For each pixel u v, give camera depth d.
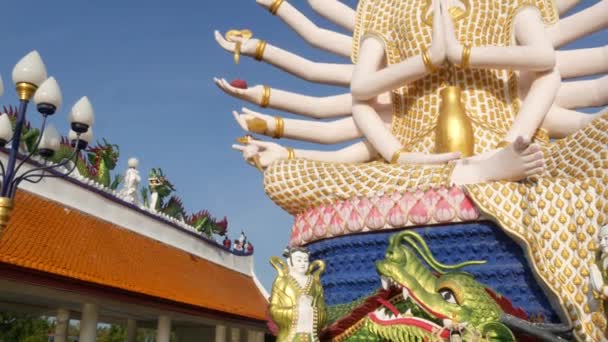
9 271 12.18
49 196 15.92
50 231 14.74
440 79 11.44
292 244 10.77
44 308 18.47
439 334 8.05
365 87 11.25
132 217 19.70
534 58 10.30
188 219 25.45
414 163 10.29
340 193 10.05
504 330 7.89
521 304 8.59
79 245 15.39
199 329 26.75
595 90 11.28
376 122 11.38
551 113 11.27
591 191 8.55
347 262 9.74
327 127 12.61
